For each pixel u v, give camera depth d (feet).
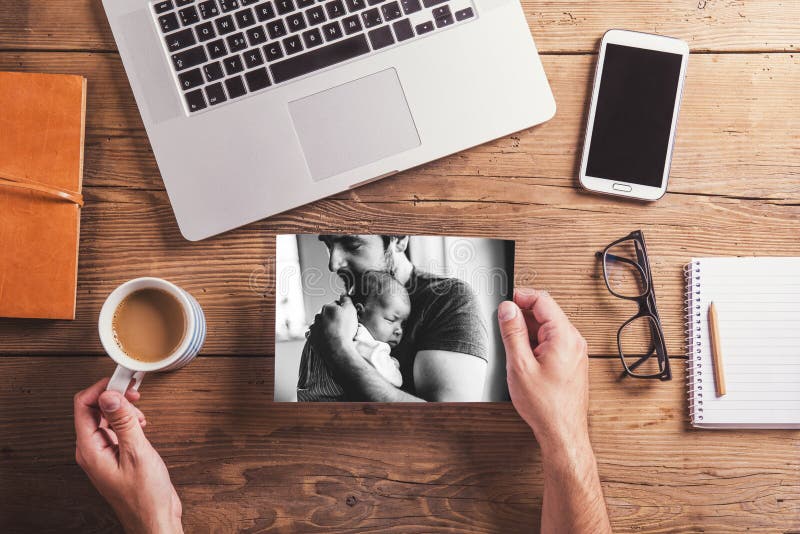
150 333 2.16
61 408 2.40
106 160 2.46
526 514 2.45
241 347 2.45
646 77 2.49
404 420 2.46
